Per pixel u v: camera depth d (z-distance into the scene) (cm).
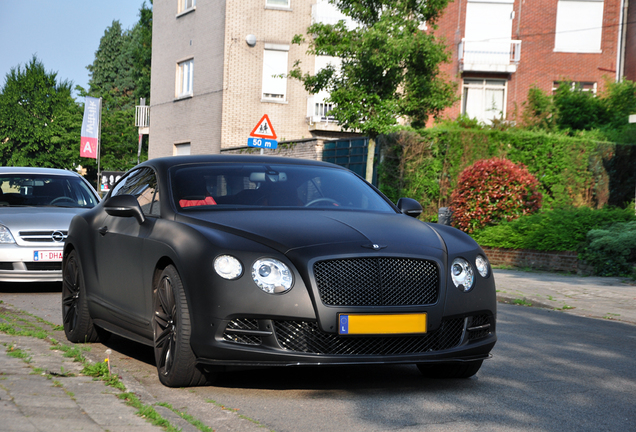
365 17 1777
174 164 585
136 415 369
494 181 1567
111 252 579
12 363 472
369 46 1722
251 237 467
